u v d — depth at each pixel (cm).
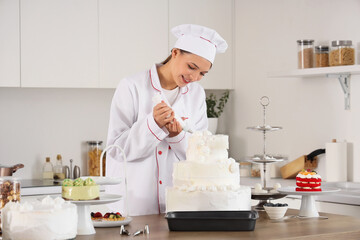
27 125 478
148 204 282
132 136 269
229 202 247
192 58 268
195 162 251
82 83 452
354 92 418
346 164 419
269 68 486
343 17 426
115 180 253
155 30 477
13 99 473
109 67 461
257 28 496
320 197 377
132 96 285
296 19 462
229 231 235
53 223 205
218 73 510
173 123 269
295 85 463
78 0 449
